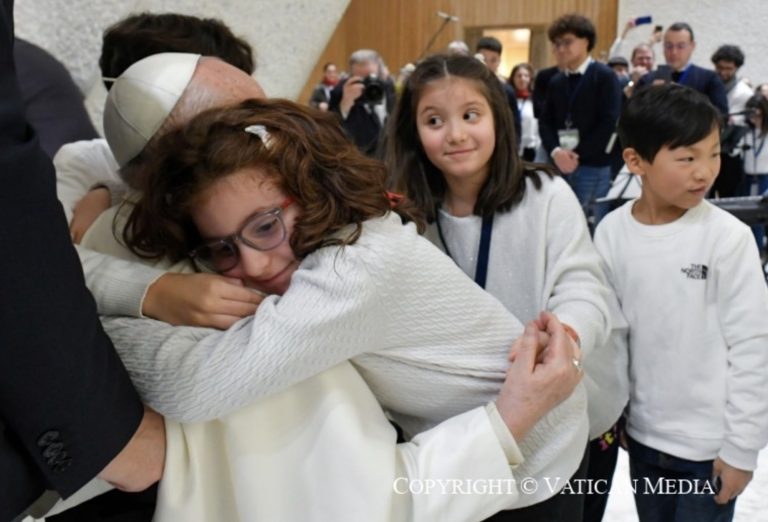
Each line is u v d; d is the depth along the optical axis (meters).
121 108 0.72
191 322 0.67
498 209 1.09
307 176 0.67
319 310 0.63
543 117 3.99
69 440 0.54
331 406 0.68
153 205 0.70
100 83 1.41
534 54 8.31
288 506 0.68
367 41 8.84
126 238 0.75
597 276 1.08
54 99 1.10
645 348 1.20
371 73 3.65
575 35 3.67
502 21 8.34
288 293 0.65
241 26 1.48
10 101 0.48
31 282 0.50
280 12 1.55
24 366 0.50
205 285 0.68
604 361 1.18
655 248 1.18
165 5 1.32
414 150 1.15
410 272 0.69
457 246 1.13
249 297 0.68
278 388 0.64
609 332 1.04
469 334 0.75
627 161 1.22
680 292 1.16
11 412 0.52
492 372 0.76
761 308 1.10
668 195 1.15
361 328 0.66
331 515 0.66
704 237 1.14
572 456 0.85
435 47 8.62
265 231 0.67
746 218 2.11
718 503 1.15
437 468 0.68
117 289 0.70
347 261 0.65
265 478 0.67
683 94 1.13
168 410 0.64
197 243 0.74
